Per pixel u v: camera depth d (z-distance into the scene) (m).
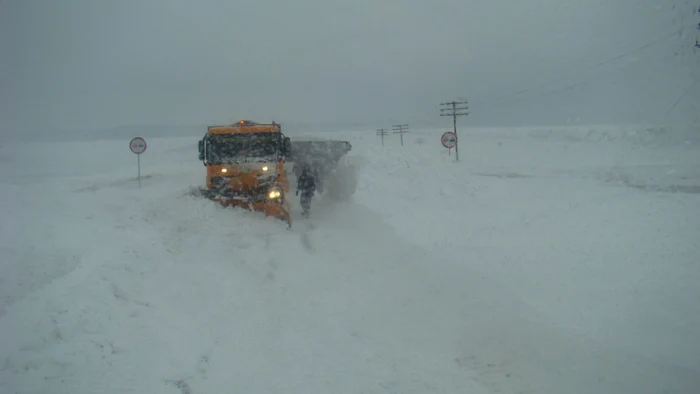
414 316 6.78
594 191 17.30
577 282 8.46
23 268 7.35
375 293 7.62
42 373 4.93
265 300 7.11
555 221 12.92
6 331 5.57
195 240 9.64
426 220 13.39
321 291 7.61
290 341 5.91
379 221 13.30
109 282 6.97
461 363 5.50
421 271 8.85
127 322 6.00
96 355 5.30
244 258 8.94
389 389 4.94
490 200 16.23
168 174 27.89
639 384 5.13
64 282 6.87
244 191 12.74
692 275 8.58
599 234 11.41
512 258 9.88
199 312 6.48
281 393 4.80
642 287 8.12
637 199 15.44
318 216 14.34
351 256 9.66
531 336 6.22
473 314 6.89
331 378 5.11
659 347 6.10
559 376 5.25
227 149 13.01
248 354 5.55
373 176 18.80
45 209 12.12
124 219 10.91
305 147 21.56
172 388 4.83
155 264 7.95
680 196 15.64
